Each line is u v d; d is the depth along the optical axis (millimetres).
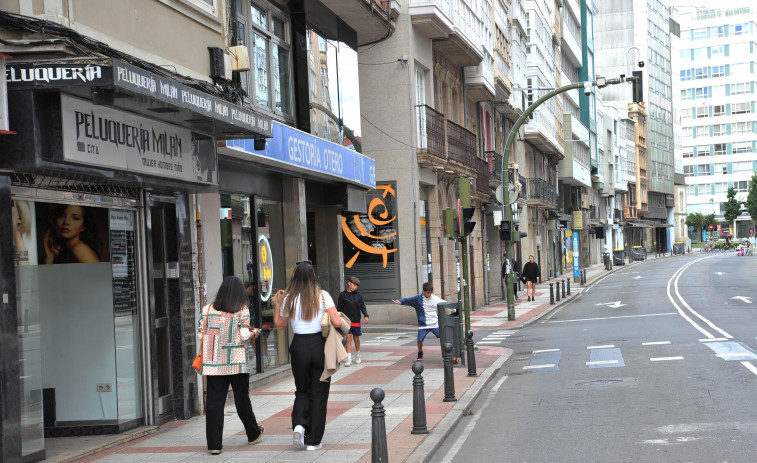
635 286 45469
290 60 17531
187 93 8898
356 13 20859
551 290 34875
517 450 9047
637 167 112875
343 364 17688
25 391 8422
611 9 112500
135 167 9594
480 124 39562
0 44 8031
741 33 143375
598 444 9047
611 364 15766
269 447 9438
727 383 12602
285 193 17094
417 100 28750
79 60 7609
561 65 69875
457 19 30672
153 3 10414
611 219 98875
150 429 10625
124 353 10469
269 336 15844
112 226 10297
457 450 9297
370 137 27859
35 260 8773
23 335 8461
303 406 9297
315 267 20812
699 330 20953
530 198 52312
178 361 11555
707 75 146000
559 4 66938
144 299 10773
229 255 14156
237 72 12961
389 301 27781
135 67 7883
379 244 27875
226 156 13648
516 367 16719
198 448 9555
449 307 16812
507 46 44781
